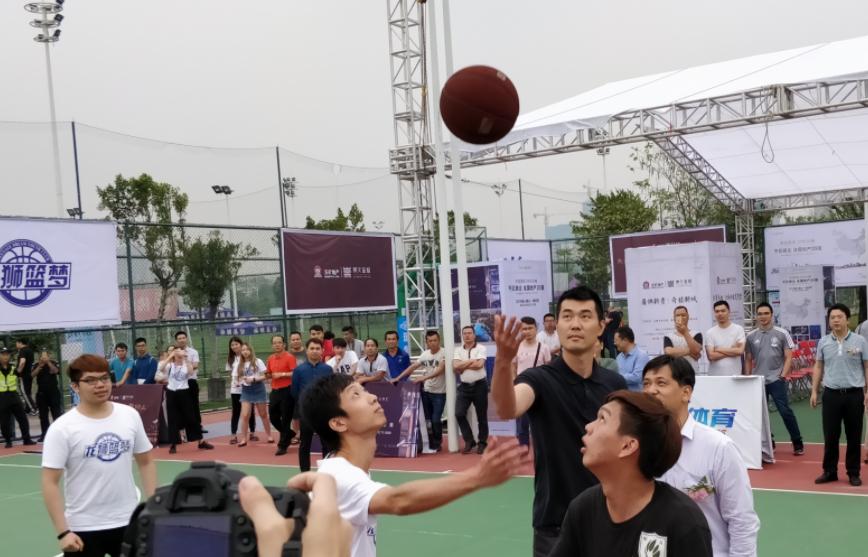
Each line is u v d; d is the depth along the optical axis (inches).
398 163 675.4
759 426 442.9
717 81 626.8
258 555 65.7
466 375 530.3
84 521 199.3
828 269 853.2
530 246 1015.6
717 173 834.8
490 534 338.0
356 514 112.6
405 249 684.7
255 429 713.0
